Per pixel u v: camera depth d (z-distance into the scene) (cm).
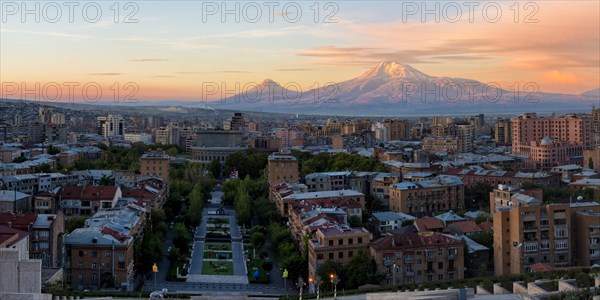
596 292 18775
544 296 18775
